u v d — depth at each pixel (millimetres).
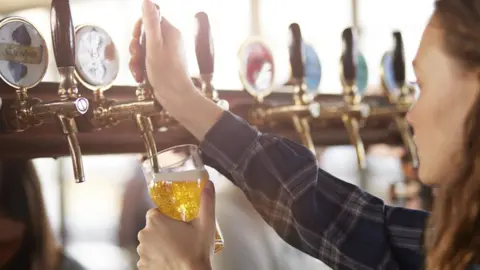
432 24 823
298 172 1126
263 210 1145
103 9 1475
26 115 1066
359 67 1855
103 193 1339
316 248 1139
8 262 1162
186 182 975
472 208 785
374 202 1155
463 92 792
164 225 924
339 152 1882
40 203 1219
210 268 922
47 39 1322
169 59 1045
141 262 948
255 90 1574
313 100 1759
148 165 1022
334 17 2053
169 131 1411
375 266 1106
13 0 1299
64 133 1050
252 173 1119
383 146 2023
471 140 780
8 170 1163
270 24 1876
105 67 1169
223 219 1543
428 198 2107
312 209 1112
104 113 1104
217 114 1104
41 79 1118
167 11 1589
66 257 1262
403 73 1862
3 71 1050
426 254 933
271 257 1635
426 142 848
